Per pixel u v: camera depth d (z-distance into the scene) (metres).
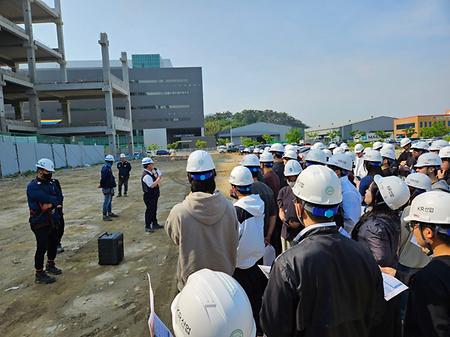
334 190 1.83
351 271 1.68
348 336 1.65
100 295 4.98
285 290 1.66
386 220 2.38
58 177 26.14
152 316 1.28
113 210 11.76
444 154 5.25
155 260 6.44
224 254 2.75
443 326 1.57
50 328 4.11
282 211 4.20
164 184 19.77
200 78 88.69
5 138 26.81
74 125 50.84
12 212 12.05
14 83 42.16
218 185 17.30
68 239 8.12
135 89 86.19
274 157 6.70
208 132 135.38
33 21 52.69
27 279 5.63
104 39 48.69
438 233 1.76
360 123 116.38
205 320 1.08
